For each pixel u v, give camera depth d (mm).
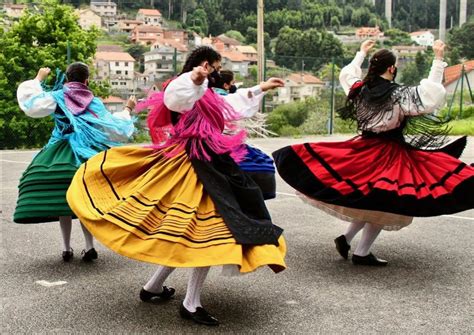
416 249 6047
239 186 4055
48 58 20438
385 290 4805
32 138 20125
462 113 26766
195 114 4129
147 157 4238
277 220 7270
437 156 5285
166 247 3773
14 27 21094
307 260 5609
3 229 6660
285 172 5477
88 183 4172
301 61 23906
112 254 5738
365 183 5156
